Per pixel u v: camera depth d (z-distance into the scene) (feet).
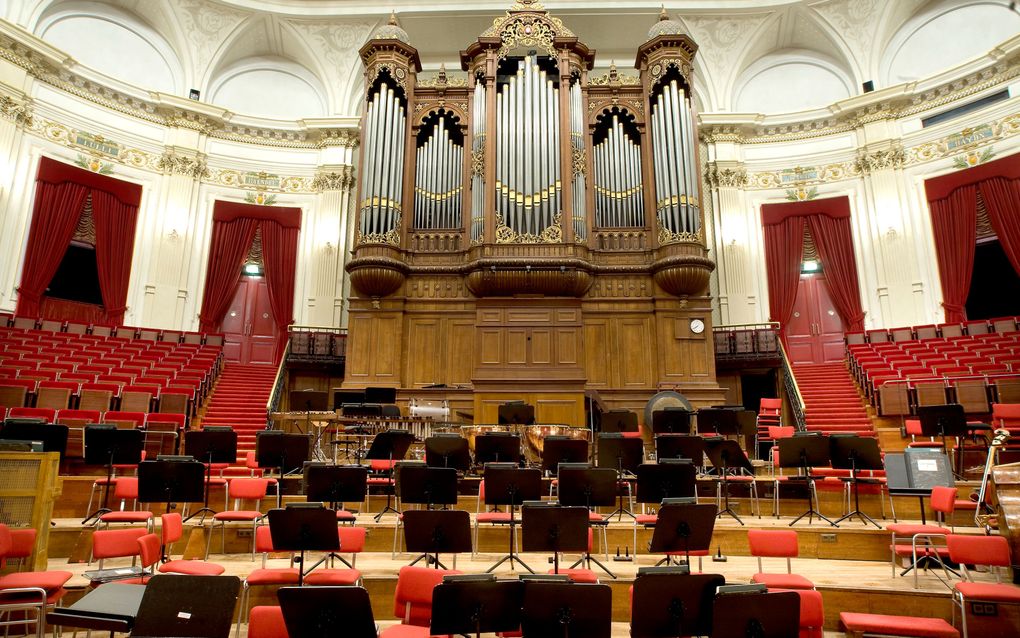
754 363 49.49
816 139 55.36
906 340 47.62
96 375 39.58
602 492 19.98
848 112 53.88
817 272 55.83
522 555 22.77
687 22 56.49
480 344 41.01
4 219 44.65
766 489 28.60
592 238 43.88
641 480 21.03
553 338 40.98
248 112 58.23
